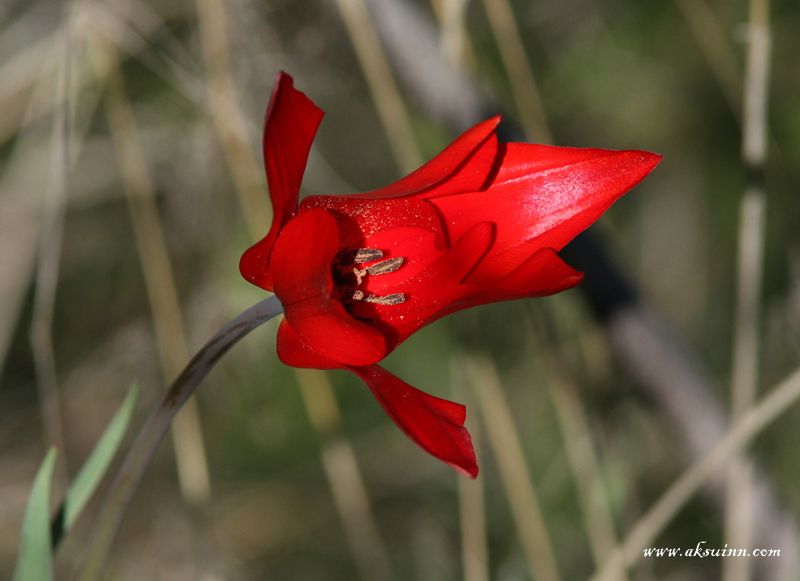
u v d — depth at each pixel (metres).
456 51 0.67
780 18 0.84
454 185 0.55
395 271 0.56
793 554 0.69
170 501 0.77
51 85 0.72
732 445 0.64
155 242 0.67
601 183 0.56
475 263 0.56
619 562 0.64
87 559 0.54
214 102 0.66
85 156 0.75
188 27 0.71
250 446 0.83
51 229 0.63
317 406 0.68
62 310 0.84
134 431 0.79
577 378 0.73
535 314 0.69
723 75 0.72
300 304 0.54
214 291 0.70
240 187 0.66
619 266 0.68
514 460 0.67
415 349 0.83
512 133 0.67
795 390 0.63
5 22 0.76
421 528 0.83
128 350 0.76
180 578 0.72
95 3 0.65
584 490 0.68
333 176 0.72
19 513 0.83
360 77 0.75
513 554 0.76
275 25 0.70
